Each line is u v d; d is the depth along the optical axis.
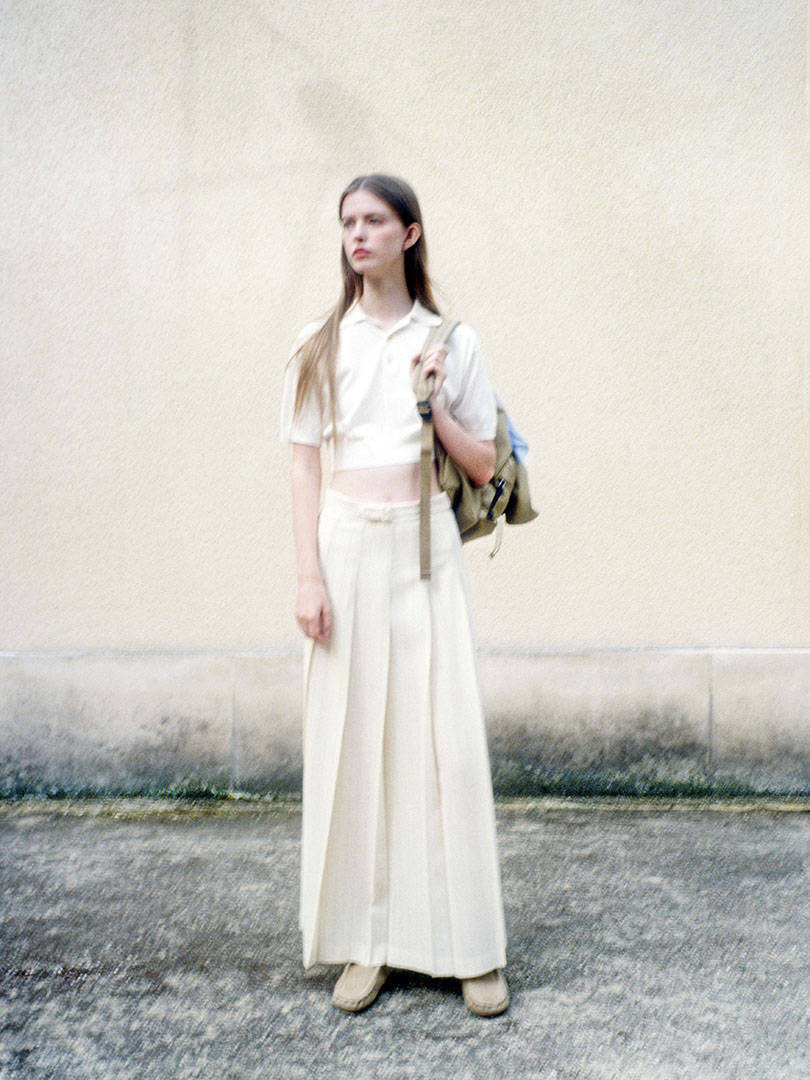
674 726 3.55
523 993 2.15
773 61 3.51
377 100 3.51
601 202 3.52
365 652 2.07
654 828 3.23
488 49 3.50
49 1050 1.95
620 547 3.58
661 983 2.19
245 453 3.56
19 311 3.55
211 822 3.32
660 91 3.51
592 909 2.58
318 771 2.08
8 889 2.75
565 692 3.54
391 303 2.12
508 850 3.03
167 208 3.54
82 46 3.51
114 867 2.91
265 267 3.54
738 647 3.59
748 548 3.58
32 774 3.56
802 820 3.32
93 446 3.56
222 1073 1.87
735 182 3.53
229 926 2.51
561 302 3.54
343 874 2.10
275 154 3.53
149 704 3.54
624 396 3.56
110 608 3.58
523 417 3.55
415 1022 2.04
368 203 2.04
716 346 3.55
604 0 3.50
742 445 3.57
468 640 2.10
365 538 2.07
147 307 3.55
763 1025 2.01
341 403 2.09
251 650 3.57
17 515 3.57
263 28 3.50
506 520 2.35
